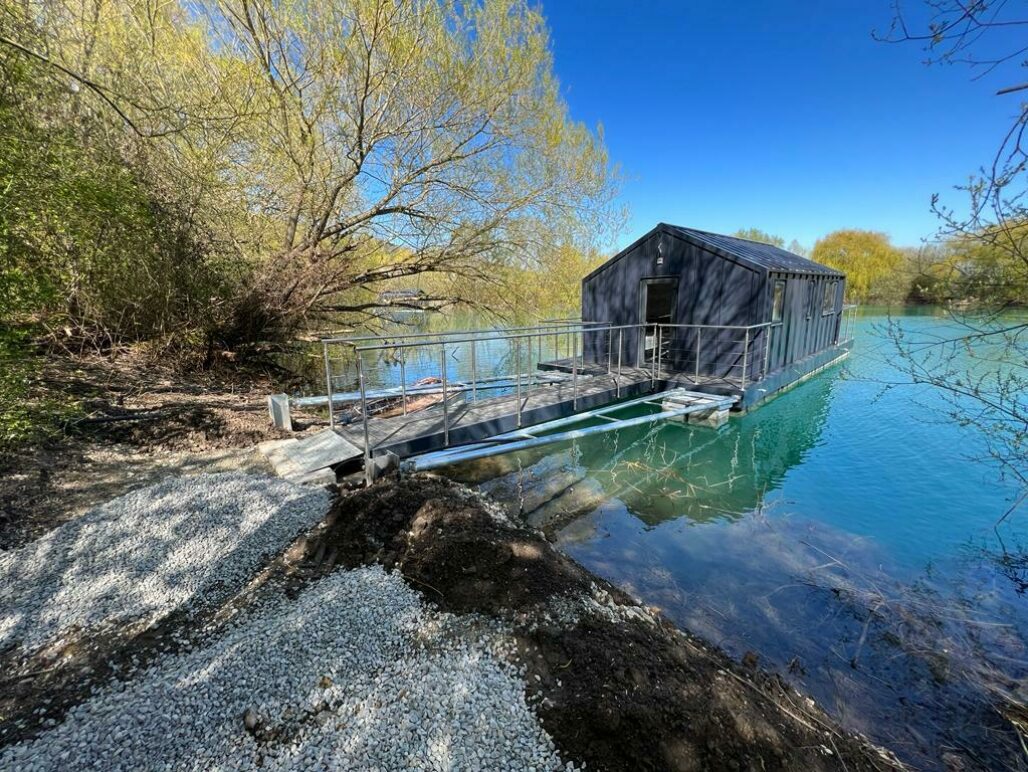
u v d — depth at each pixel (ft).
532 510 14.20
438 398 22.77
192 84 20.89
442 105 26.58
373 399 22.33
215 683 6.21
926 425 21.53
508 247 33.65
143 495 11.05
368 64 22.98
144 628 7.48
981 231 9.02
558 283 39.17
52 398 13.97
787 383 28.09
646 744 5.52
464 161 29.32
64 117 13.93
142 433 15.12
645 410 24.32
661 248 27.71
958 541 12.26
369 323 37.86
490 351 45.50
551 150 33.12
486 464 17.95
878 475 16.58
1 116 11.10
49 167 11.85
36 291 11.69
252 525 10.28
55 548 9.00
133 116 17.19
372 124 25.81
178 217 18.76
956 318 10.32
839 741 6.41
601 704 5.90
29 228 11.98
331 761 5.24
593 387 23.27
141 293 19.26
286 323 27.66
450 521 9.99
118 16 18.43
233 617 7.75
